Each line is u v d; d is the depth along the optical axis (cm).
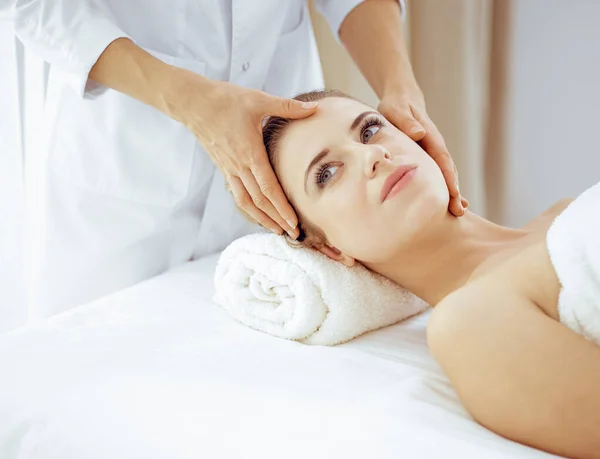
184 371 89
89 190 128
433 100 194
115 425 81
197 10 126
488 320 83
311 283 103
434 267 106
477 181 196
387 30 136
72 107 124
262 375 88
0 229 132
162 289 121
